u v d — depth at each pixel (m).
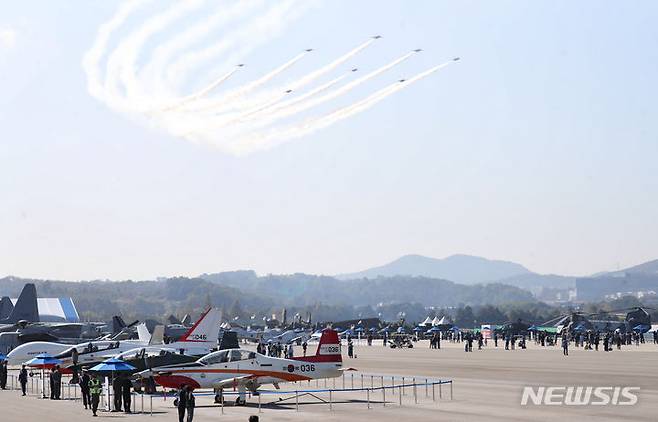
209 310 86.44
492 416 49.03
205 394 65.50
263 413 52.31
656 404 54.97
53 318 176.25
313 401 59.38
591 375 79.25
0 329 123.50
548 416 48.72
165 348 79.12
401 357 119.81
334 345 61.31
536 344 169.12
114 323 144.25
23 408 56.44
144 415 52.19
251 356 58.91
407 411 52.09
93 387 52.06
